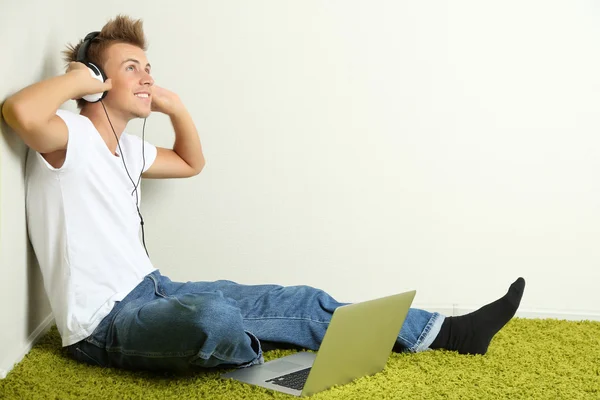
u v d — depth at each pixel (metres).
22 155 2.09
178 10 2.78
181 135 2.58
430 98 2.90
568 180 2.95
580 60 2.92
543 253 2.95
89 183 2.08
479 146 2.92
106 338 2.02
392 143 2.90
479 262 2.94
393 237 2.93
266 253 2.88
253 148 2.85
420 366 2.12
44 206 2.09
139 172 2.39
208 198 2.85
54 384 1.86
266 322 2.22
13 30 1.96
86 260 2.07
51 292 2.11
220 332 1.83
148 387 1.88
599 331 2.67
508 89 2.92
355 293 2.93
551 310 2.95
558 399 1.85
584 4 2.90
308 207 2.89
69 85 1.98
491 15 2.89
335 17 2.85
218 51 2.81
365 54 2.87
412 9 2.88
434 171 2.92
